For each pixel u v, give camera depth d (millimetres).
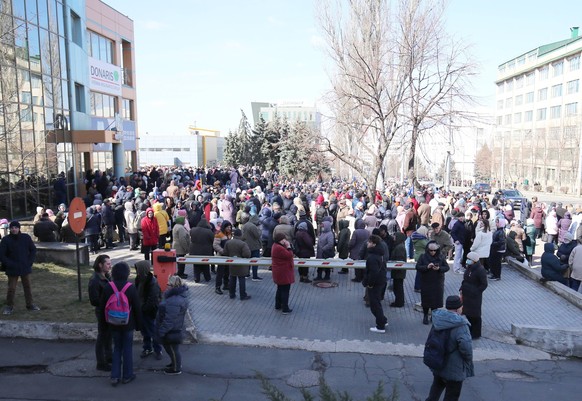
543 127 83625
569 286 13258
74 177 25344
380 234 11867
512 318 10633
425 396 6922
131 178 27969
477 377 7703
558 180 71875
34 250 9430
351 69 22859
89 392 6734
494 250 13859
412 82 20938
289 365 7840
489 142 105500
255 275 13547
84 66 28203
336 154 23391
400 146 23734
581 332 8836
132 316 7027
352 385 7172
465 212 17328
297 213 20047
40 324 8539
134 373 7320
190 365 7723
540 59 88562
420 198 22562
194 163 96750
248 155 62031
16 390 6750
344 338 9133
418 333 9539
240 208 18156
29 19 20516
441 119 20891
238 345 8609
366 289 11086
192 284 12656
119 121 32844
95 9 32688
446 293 12438
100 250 16578
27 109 20203
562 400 6977
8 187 18703
